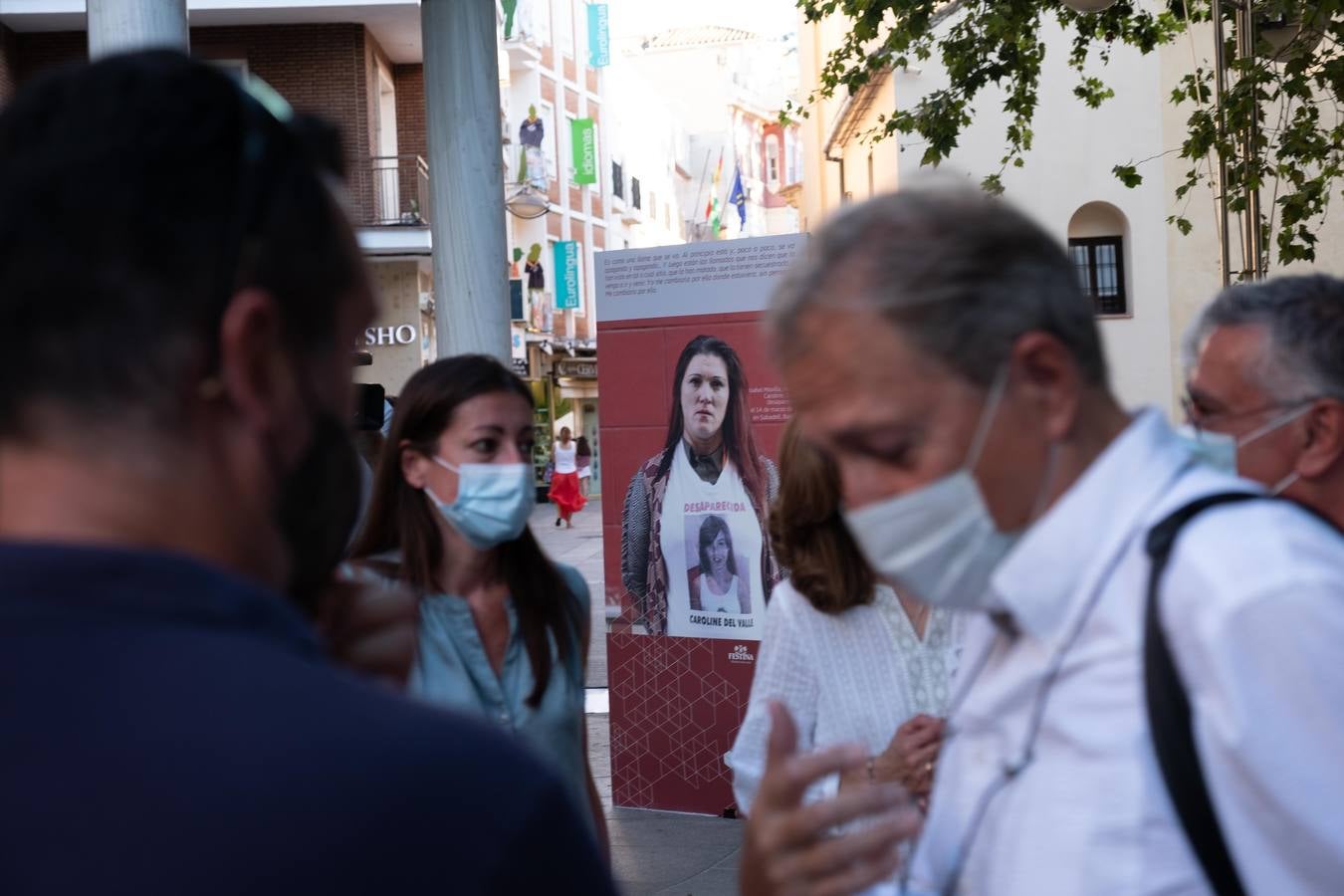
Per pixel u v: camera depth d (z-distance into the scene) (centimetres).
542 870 84
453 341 791
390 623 145
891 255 127
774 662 274
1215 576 122
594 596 1538
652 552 623
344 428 100
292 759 79
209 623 84
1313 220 1242
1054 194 1423
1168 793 122
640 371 618
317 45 2127
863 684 262
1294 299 222
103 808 77
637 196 4725
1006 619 141
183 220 87
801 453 260
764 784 140
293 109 104
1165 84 1398
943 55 930
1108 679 127
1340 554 126
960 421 128
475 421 286
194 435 88
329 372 97
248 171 91
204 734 79
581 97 4088
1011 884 132
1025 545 130
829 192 2430
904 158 1498
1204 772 121
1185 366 242
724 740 613
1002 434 129
